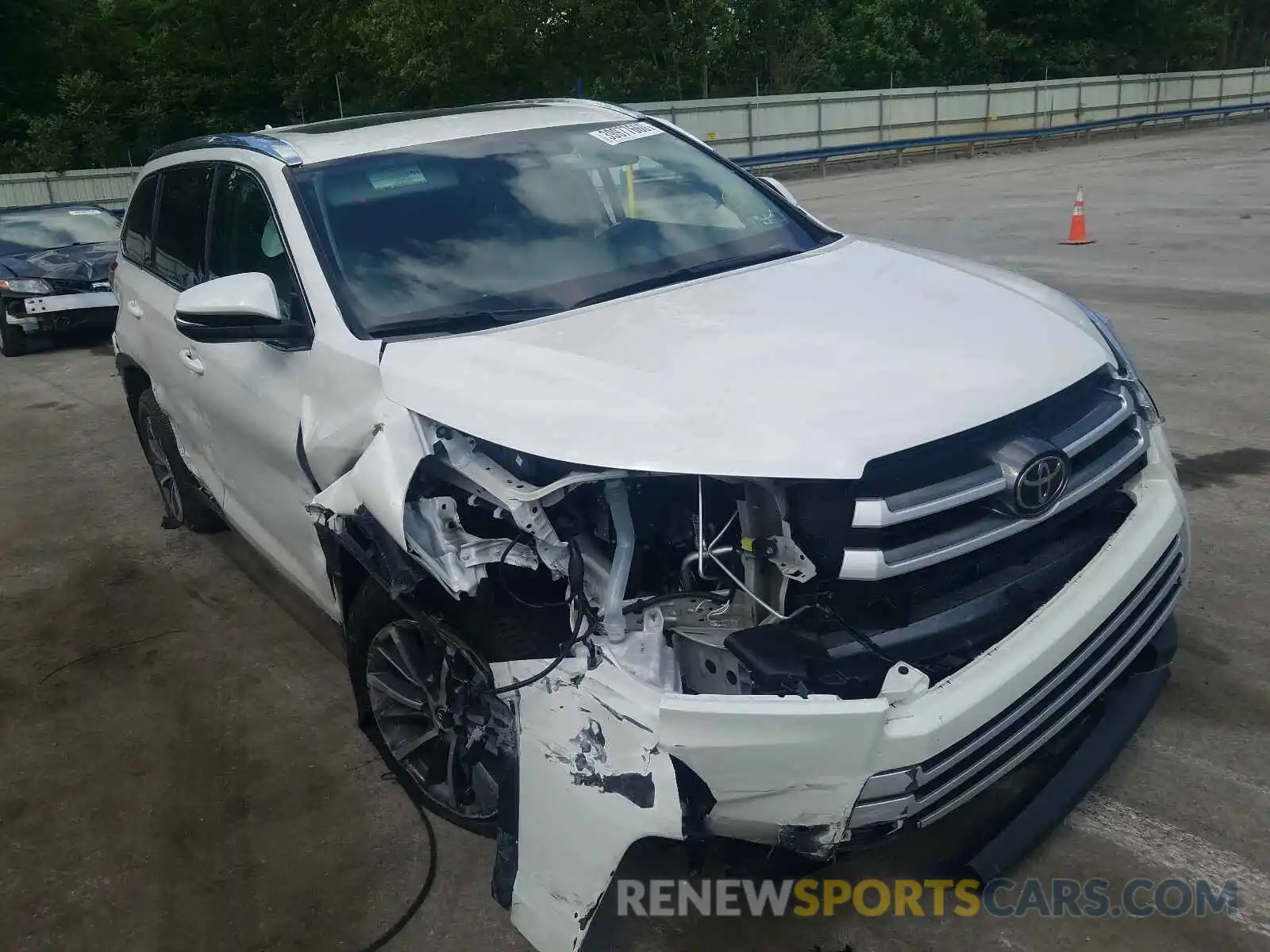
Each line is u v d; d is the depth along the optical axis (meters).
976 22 42.53
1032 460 2.30
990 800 2.89
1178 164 23.05
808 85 38.03
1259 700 3.34
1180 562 2.86
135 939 2.81
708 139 28.36
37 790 3.51
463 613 2.54
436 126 3.91
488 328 2.96
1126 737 2.87
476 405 2.50
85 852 3.18
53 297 10.83
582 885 2.22
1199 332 7.78
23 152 35.44
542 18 30.30
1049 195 17.86
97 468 6.97
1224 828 2.82
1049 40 46.41
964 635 2.35
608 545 2.44
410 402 2.64
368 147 3.68
